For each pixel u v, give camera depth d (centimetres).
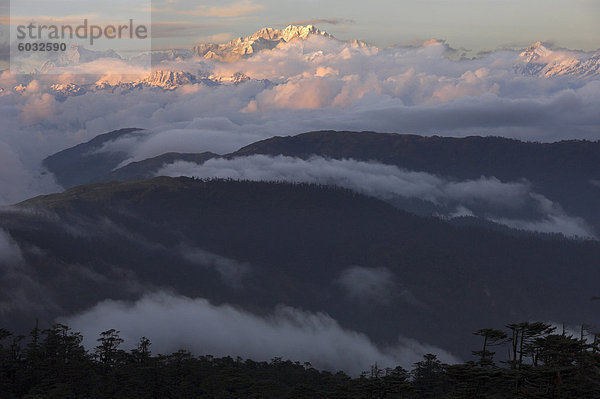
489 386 12594
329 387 17475
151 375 17525
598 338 12375
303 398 16425
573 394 11756
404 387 15238
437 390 15888
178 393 17212
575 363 12650
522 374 12462
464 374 12669
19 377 17462
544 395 11644
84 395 16562
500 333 14038
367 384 15425
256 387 17250
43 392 16325
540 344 12900
